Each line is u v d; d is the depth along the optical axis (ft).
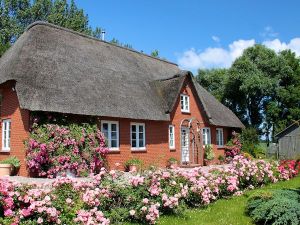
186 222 29.68
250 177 46.80
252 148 103.35
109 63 73.67
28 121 52.16
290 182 52.44
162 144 74.74
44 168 50.96
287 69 144.25
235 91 149.07
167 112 74.13
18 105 55.16
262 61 144.97
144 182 31.04
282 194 32.63
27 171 51.78
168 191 32.19
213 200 38.45
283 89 143.95
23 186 25.27
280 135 115.34
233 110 156.46
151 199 30.45
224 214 32.60
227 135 103.30
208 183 38.09
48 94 52.54
